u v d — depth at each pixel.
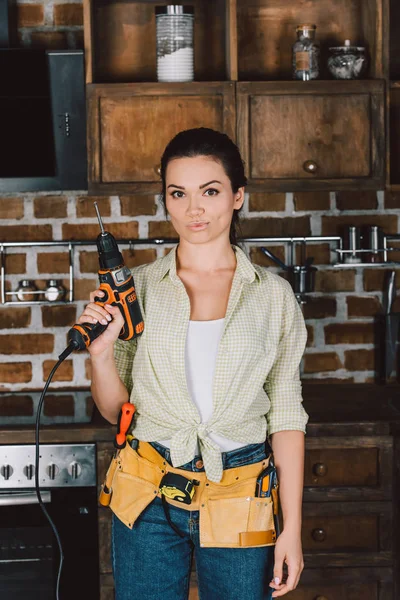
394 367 2.82
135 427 1.71
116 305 1.62
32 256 2.80
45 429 2.29
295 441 1.74
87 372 2.84
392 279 2.80
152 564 1.64
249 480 1.65
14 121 2.40
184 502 1.63
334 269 2.85
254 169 2.49
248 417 1.67
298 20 2.74
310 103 2.48
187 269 1.73
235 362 1.64
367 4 2.62
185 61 2.49
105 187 2.47
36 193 2.77
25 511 2.29
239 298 1.69
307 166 2.48
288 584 1.66
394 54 2.78
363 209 2.83
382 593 2.37
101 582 2.32
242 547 1.62
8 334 2.82
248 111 2.46
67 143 2.44
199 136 1.66
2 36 2.47
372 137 2.50
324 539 2.36
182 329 1.66
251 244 2.82
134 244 2.78
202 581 1.67
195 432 1.64
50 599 2.32
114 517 1.72
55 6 2.72
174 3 2.69
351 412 2.44
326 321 2.86
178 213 1.66
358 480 2.36
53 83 2.39
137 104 2.45
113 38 2.70
